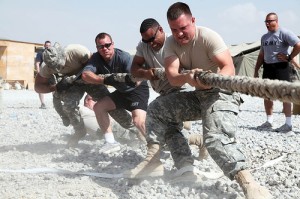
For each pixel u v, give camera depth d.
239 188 4.22
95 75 5.91
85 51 6.36
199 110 4.38
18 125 9.66
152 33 4.82
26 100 18.69
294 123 10.45
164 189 4.22
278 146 6.79
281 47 8.62
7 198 3.97
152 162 4.55
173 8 3.97
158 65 4.98
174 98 4.43
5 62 31.73
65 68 6.43
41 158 5.96
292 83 2.89
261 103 19.36
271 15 8.61
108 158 5.82
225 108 4.00
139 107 6.12
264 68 8.90
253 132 8.70
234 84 3.41
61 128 9.17
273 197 3.99
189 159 4.57
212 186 4.29
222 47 3.99
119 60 5.92
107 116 6.20
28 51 32.56
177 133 4.64
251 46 26.25
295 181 4.54
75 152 6.29
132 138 6.90
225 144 3.90
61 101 6.83
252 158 5.91
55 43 6.35
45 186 4.43
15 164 5.56
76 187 4.39
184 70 4.18
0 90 12.80
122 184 4.51
